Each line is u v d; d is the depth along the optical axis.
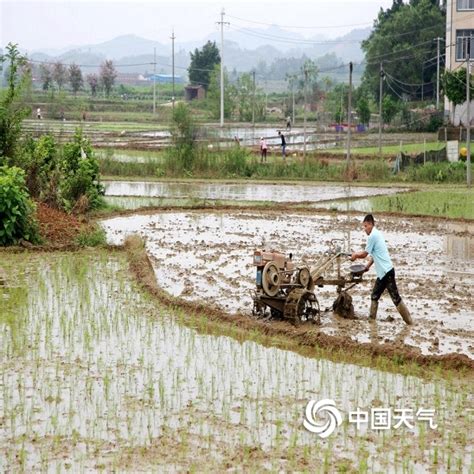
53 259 18.91
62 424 9.25
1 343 12.23
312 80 121.75
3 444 8.74
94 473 8.12
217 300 15.01
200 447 8.70
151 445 8.74
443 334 12.95
